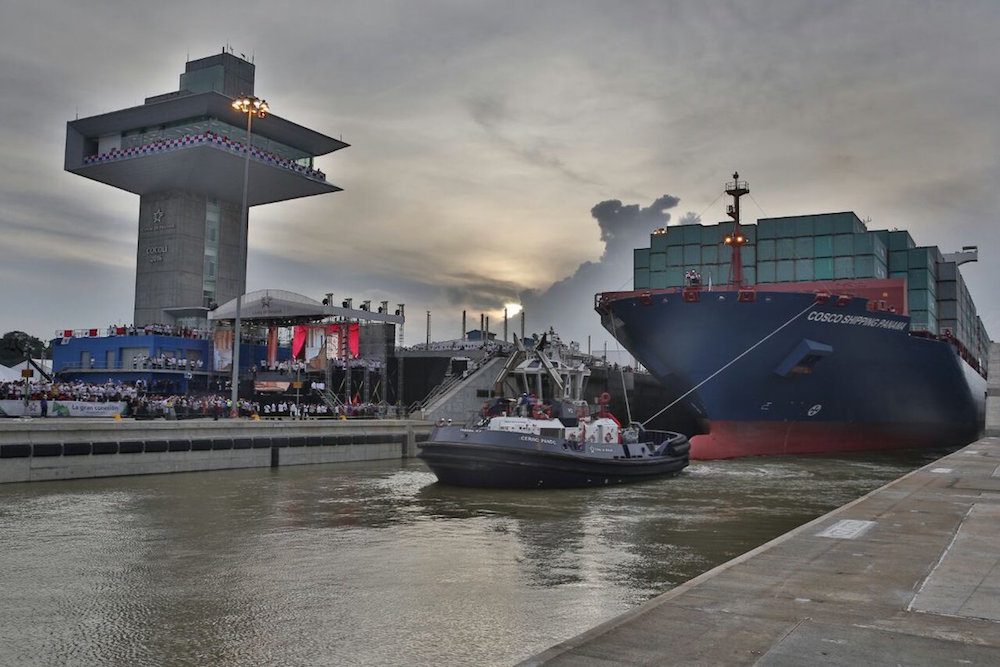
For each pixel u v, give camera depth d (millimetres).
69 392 42812
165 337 63094
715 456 40531
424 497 25141
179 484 28031
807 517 20984
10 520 19750
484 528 19094
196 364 63344
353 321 62094
